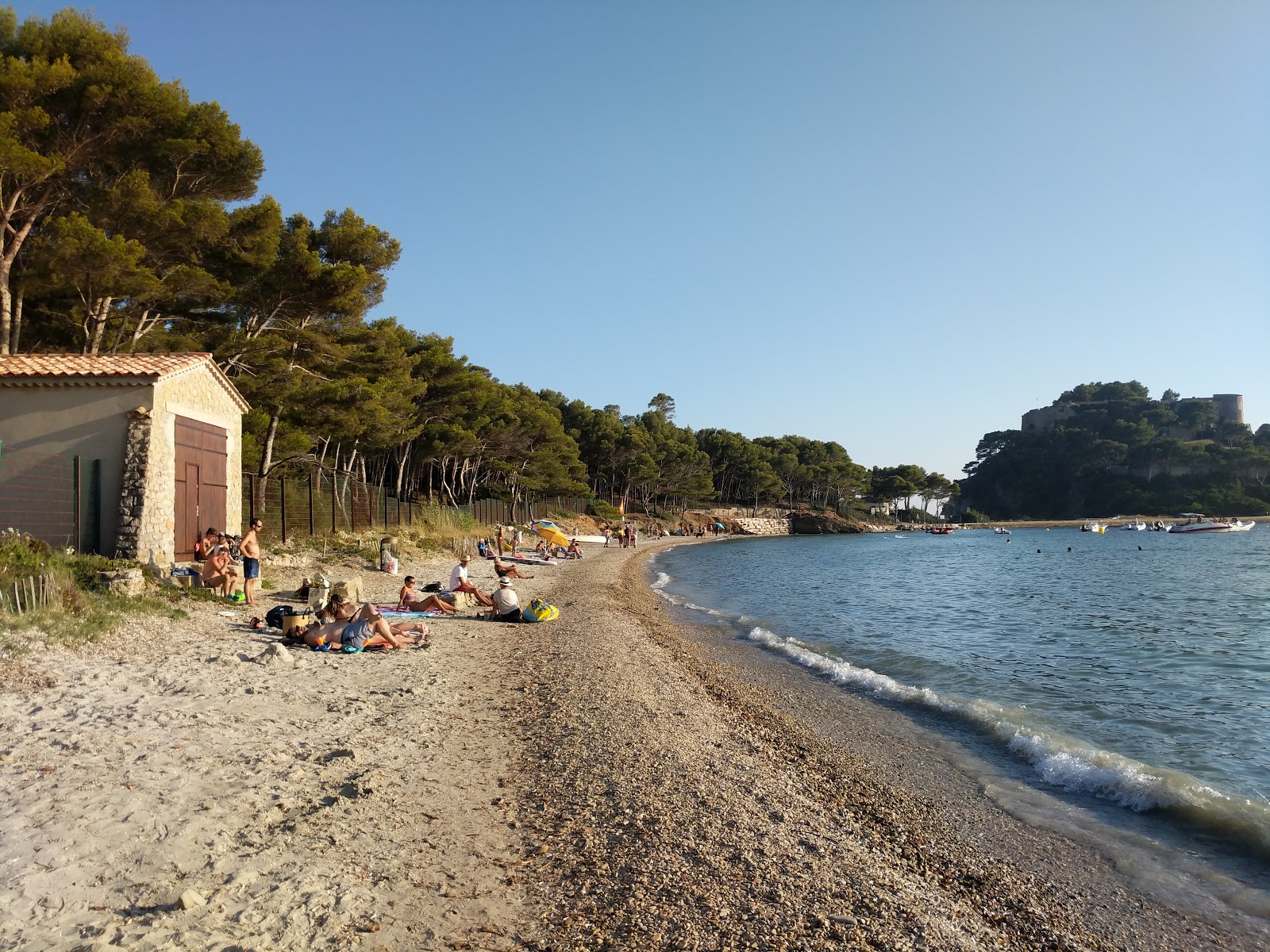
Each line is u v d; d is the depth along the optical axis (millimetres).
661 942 4598
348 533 29984
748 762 8539
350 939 4348
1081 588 36906
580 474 81562
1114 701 12828
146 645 10680
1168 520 158375
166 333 24969
